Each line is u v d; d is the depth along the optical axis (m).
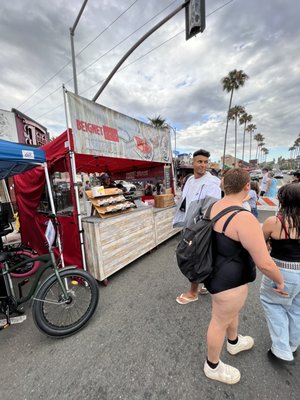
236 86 28.52
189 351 1.84
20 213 4.34
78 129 2.98
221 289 1.31
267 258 1.17
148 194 7.46
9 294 2.27
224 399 1.41
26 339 2.11
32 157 2.41
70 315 2.34
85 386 1.57
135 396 1.47
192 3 4.14
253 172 30.66
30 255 3.47
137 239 3.80
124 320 2.30
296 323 1.55
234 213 1.24
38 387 1.59
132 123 4.28
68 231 3.19
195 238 1.33
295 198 1.37
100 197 3.35
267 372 1.58
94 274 3.09
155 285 3.04
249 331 2.01
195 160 2.47
